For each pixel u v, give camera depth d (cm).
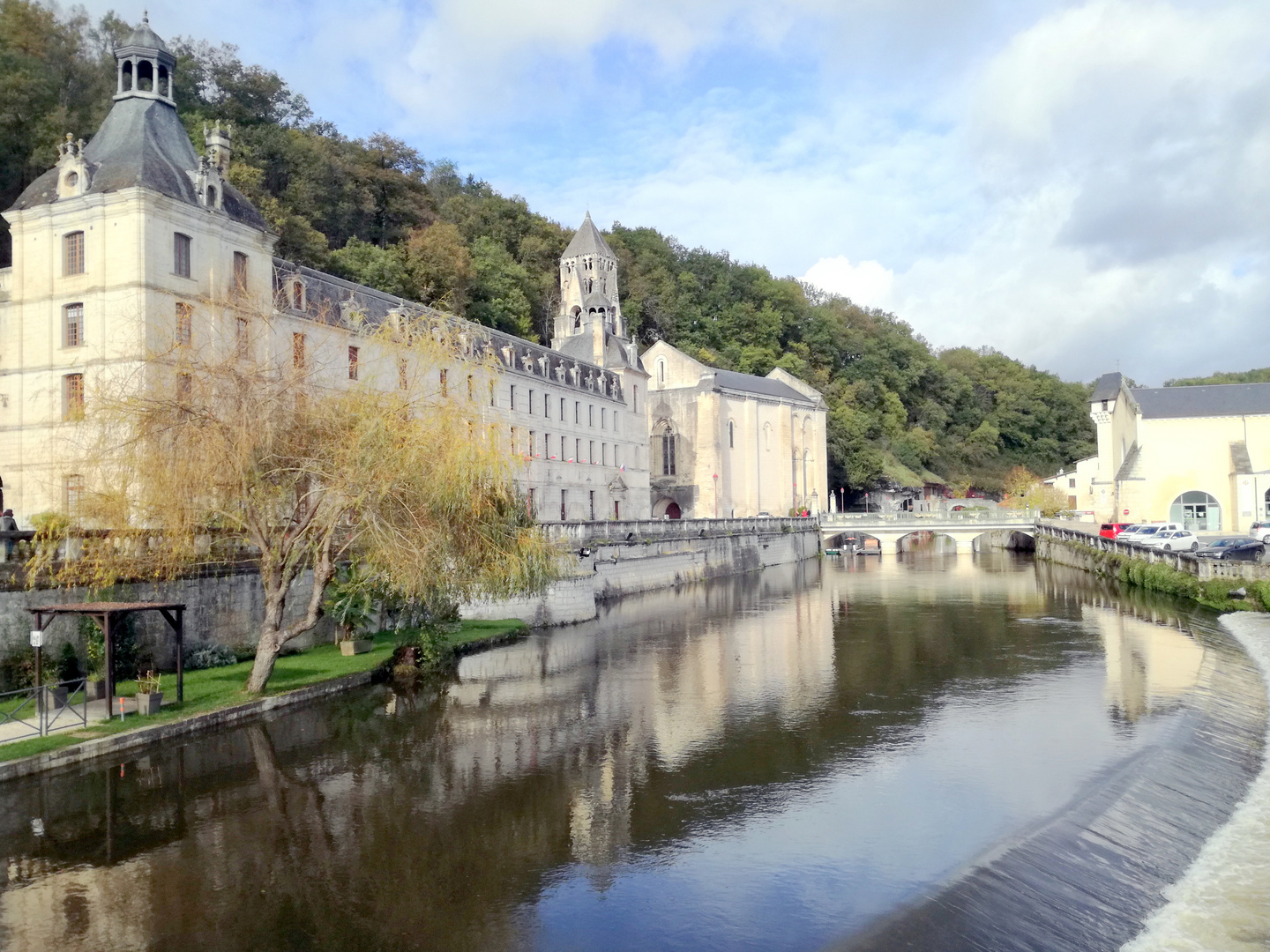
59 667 2775
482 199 13112
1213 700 3120
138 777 2300
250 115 8888
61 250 4097
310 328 4650
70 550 2850
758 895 1694
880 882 1736
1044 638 4494
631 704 3159
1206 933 1574
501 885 1739
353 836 1964
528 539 3494
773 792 2248
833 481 14438
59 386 4056
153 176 4038
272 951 1485
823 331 16550
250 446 2692
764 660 4003
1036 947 1527
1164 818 2072
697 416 11069
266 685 3061
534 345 8012
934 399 18450
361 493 2750
